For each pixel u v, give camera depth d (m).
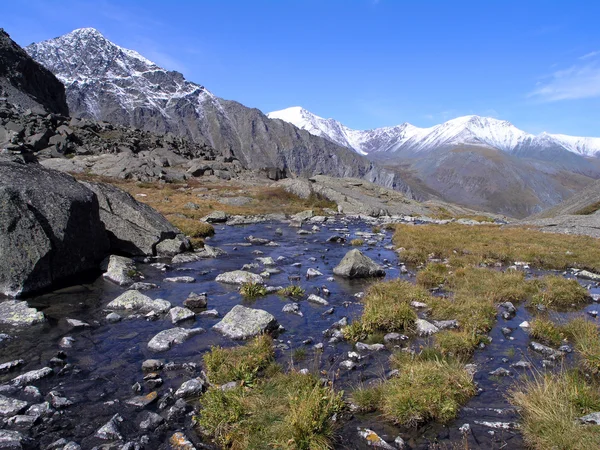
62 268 17.31
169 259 23.48
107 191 23.89
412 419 8.38
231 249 28.31
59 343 11.71
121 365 10.59
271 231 39.66
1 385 9.22
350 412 8.79
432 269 22.11
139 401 8.79
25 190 16.48
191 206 52.25
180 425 8.12
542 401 8.61
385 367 10.91
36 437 7.52
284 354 11.50
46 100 151.50
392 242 34.84
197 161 111.12
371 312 13.88
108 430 7.70
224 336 12.66
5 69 135.75
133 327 13.20
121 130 132.62
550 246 31.58
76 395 9.04
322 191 73.62
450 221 60.88
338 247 31.34
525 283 19.55
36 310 13.47
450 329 13.76
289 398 8.47
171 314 14.05
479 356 11.83
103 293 16.41
